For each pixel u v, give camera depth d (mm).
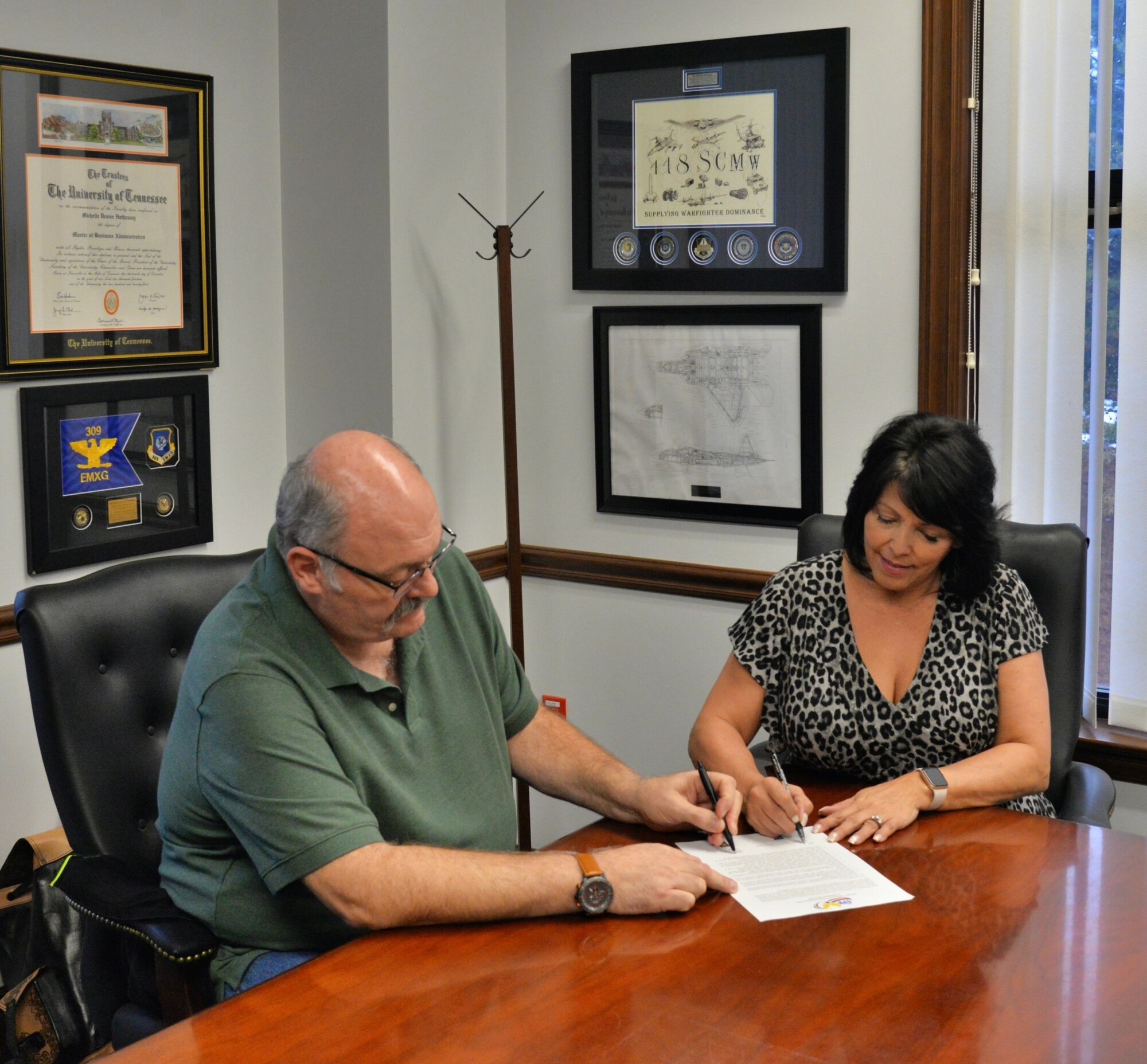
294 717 1481
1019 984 1269
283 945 1533
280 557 1561
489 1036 1174
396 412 2871
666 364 2986
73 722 1743
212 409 2812
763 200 2814
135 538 2641
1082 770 2080
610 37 2980
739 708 1995
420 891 1394
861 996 1246
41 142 2400
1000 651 1923
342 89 2822
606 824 1735
